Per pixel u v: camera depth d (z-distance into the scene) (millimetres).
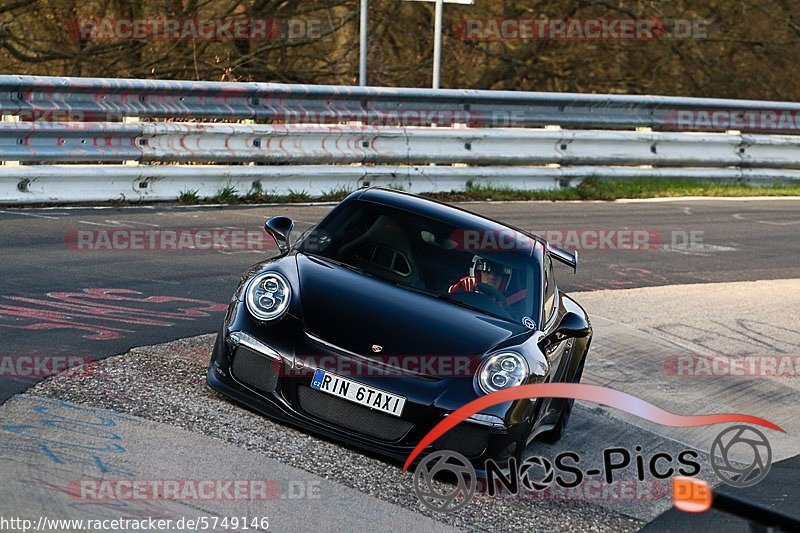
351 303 8539
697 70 36250
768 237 21484
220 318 11438
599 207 22125
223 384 8422
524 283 9523
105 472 6828
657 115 25000
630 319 14477
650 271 17594
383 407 7914
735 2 35781
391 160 20375
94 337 9945
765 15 35844
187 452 7414
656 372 12578
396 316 8500
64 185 16219
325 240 9602
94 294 11570
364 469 7832
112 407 8078
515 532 7422
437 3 24047
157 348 9945
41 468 6711
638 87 35719
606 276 16844
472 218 10211
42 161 15938
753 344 14227
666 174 25172
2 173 15453
